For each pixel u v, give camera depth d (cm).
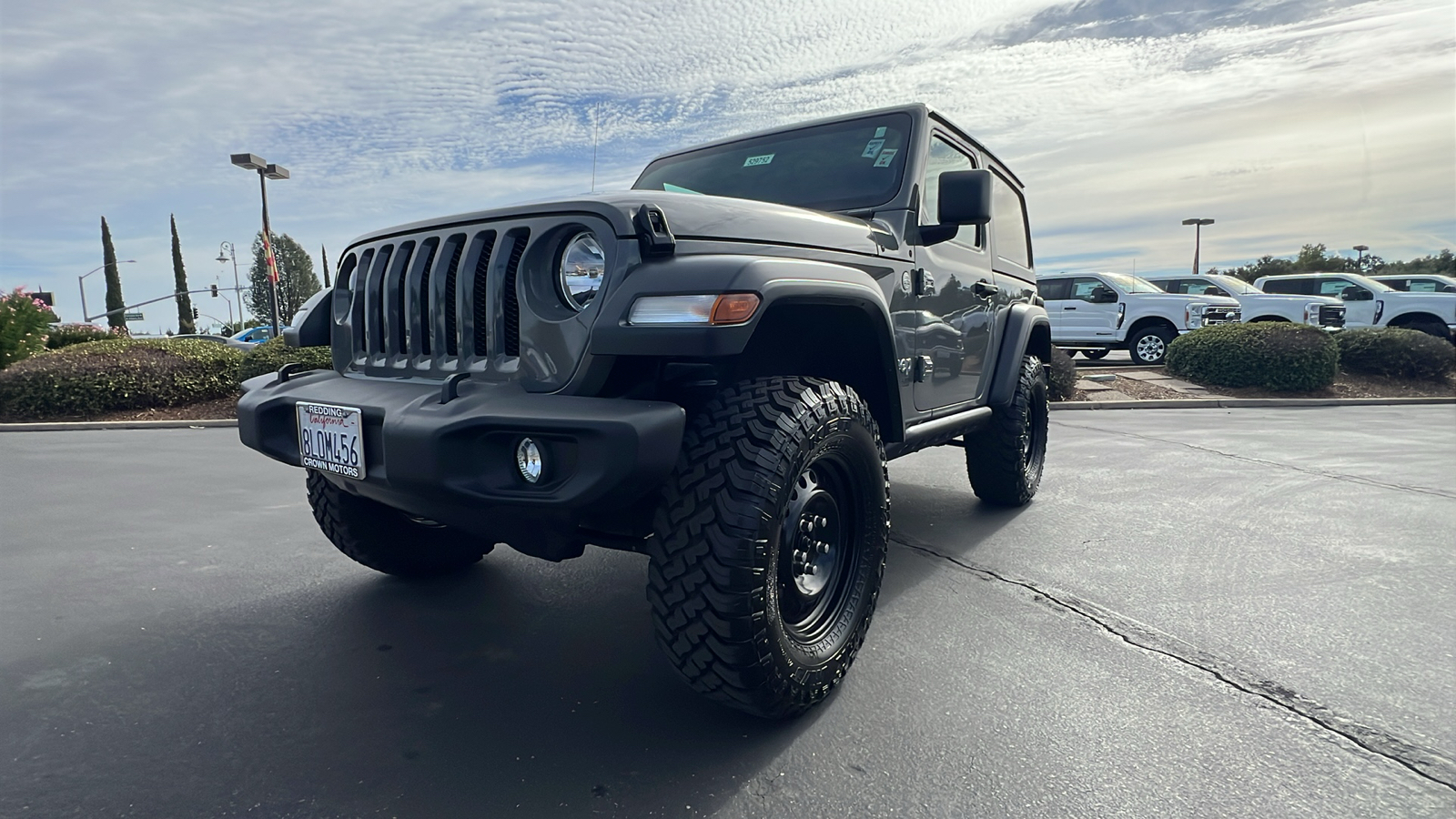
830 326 240
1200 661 248
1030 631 272
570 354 190
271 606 296
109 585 320
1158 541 379
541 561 355
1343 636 266
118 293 6397
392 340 237
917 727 208
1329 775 185
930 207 315
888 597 304
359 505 289
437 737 203
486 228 213
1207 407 996
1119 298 1459
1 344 1132
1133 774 186
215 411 913
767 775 185
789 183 321
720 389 215
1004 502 439
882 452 234
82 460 624
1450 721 211
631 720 212
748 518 183
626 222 188
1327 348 1045
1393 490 495
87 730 206
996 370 396
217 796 176
